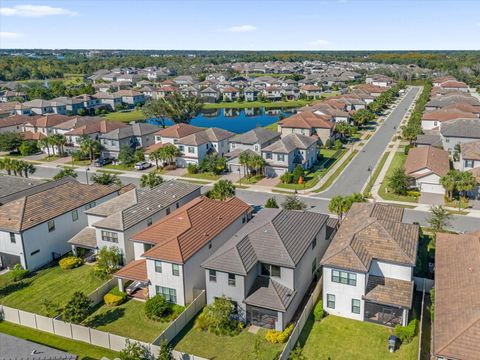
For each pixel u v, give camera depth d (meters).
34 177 85.50
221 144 92.69
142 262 43.50
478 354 25.78
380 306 36.50
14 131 117.31
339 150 99.88
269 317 36.47
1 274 48.00
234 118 152.38
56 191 54.72
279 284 38.03
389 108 160.12
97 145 95.69
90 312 40.12
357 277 36.44
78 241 50.19
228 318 36.75
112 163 95.06
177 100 130.75
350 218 45.78
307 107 133.38
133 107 178.38
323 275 37.97
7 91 190.12
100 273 45.38
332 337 35.44
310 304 38.34
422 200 65.75
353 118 124.31
